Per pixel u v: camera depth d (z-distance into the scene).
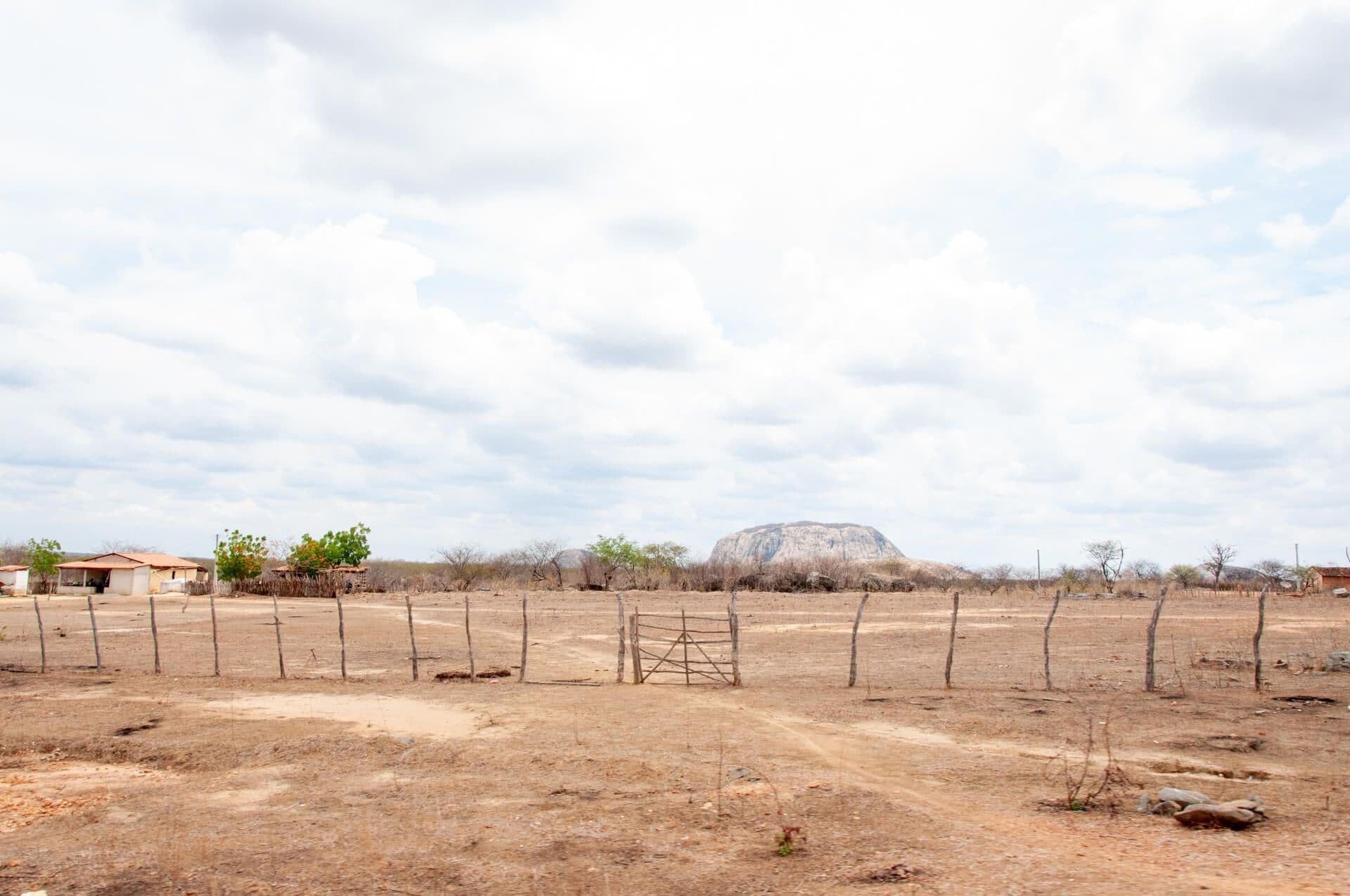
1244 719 14.84
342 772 12.38
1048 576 73.81
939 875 7.75
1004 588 59.62
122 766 13.23
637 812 10.04
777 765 12.23
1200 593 54.47
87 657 25.73
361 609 44.72
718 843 8.88
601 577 63.88
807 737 14.12
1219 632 29.50
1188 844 8.51
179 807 10.60
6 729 15.41
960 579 68.12
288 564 62.41
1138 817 9.53
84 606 47.88
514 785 11.44
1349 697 16.78
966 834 8.97
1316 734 13.63
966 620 35.47
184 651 27.23
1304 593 51.91
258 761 13.08
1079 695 17.53
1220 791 10.51
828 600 48.56
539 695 18.69
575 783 11.45
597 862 8.40
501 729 15.12
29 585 62.69
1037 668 22.00
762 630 32.62
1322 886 7.20
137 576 61.94
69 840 9.30
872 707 16.62
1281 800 10.09
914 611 40.16
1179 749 12.79
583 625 35.16
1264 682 18.80
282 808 10.52
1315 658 21.89
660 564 65.75
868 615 38.53
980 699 17.16
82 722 15.99
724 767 12.14
